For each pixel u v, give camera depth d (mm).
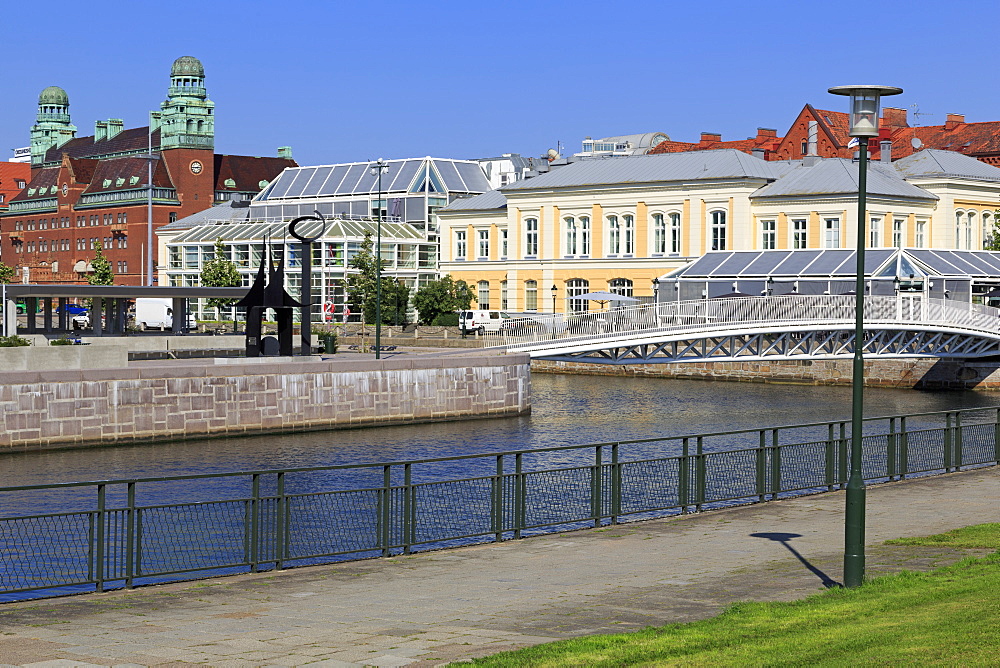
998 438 39219
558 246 128250
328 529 23594
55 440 56281
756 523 27953
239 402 62656
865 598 18141
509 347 77625
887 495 32031
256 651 15711
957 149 149000
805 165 119812
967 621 15656
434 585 21094
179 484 45250
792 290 98750
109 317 95125
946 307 76438
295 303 69062
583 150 165875
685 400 86875
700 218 117938
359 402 67375
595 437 64125
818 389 96312
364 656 15305
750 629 16094
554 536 26547
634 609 18469
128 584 21109
